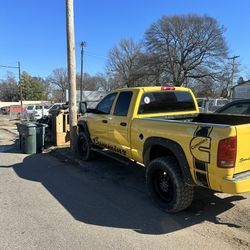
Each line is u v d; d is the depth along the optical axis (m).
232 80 59.38
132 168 8.03
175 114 6.78
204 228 4.59
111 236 4.38
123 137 6.56
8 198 5.96
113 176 7.38
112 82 76.88
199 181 4.59
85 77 100.75
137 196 5.99
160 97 6.67
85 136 8.58
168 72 60.25
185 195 4.90
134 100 6.39
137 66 63.12
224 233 4.43
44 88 119.94
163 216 5.05
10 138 15.17
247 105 8.04
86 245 4.14
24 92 113.69
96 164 8.48
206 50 59.03
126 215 5.11
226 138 4.16
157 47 60.00
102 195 6.10
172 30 58.81
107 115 7.25
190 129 4.64
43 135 10.84
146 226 4.69
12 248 4.07
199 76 59.56
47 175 7.68
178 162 4.95
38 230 4.57
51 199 5.89
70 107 9.68
